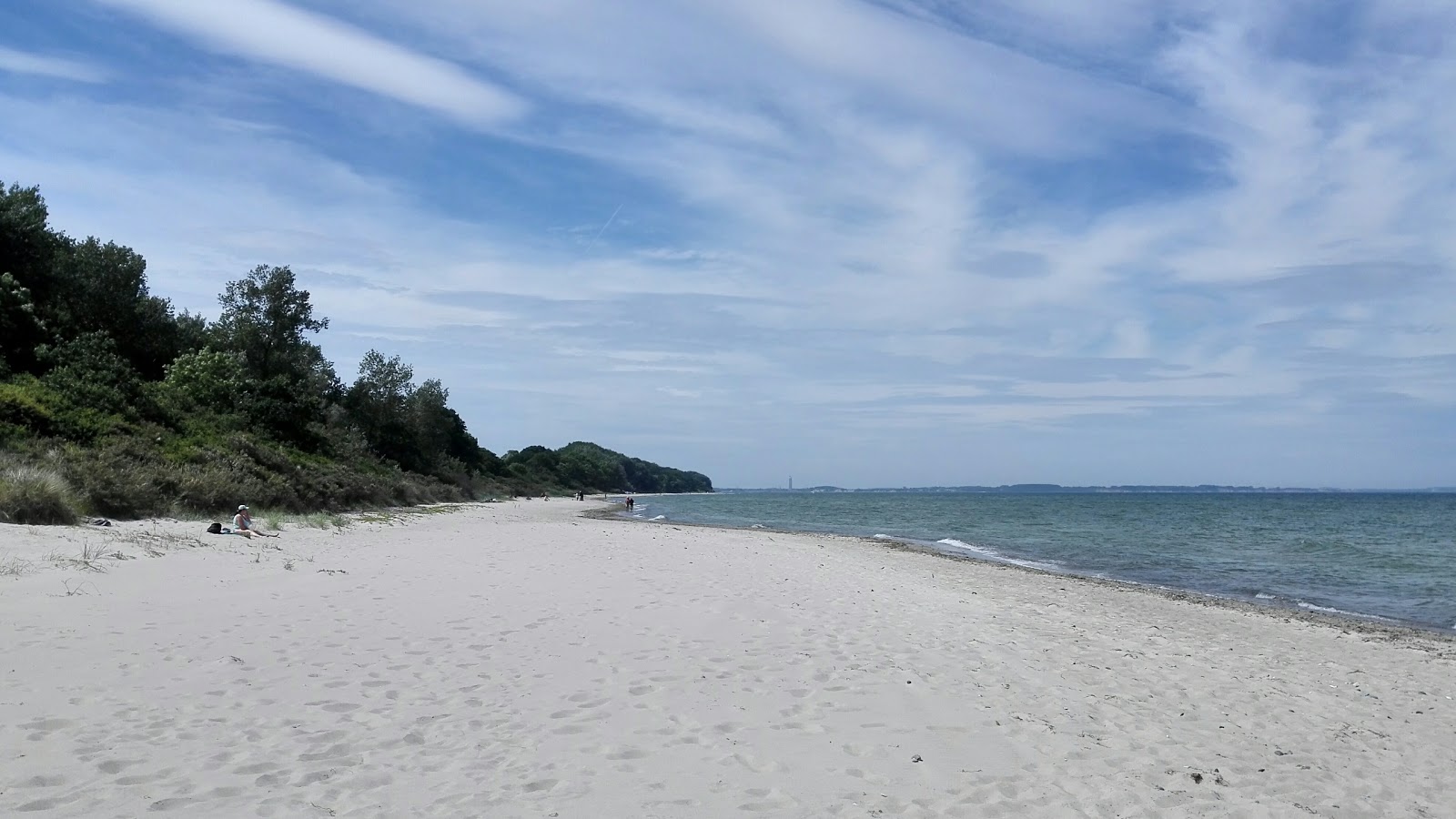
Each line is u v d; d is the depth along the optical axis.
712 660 8.36
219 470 24.53
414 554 17.34
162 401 29.61
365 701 6.41
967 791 5.30
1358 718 8.06
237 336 45.97
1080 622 12.72
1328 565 28.11
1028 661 9.23
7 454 17.98
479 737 5.77
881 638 9.95
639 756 5.59
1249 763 6.32
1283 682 9.41
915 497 186.62
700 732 6.17
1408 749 7.13
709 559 19.39
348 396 58.91
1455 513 77.44
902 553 27.03
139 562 12.24
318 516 24.45
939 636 10.33
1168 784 5.65
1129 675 8.97
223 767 4.91
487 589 12.38
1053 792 5.37
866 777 5.43
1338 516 70.62
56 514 15.30
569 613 10.53
